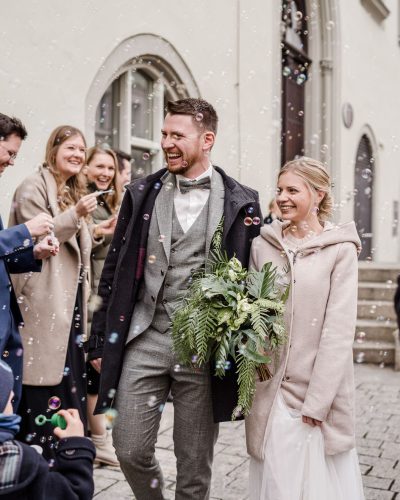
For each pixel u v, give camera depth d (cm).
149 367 254
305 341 243
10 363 252
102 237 367
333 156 1134
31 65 469
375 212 1380
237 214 256
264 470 240
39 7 472
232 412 250
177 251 255
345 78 1160
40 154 480
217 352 233
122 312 257
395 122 1502
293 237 261
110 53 555
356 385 596
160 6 622
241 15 775
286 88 1035
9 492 153
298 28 1063
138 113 643
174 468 369
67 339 313
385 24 1397
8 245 249
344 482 242
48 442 309
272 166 861
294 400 241
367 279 848
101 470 363
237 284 238
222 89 745
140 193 263
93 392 371
